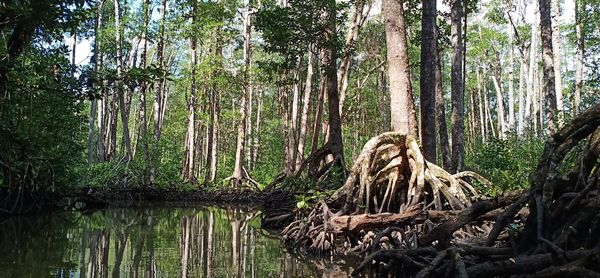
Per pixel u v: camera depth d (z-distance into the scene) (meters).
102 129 27.16
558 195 4.86
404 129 9.58
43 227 10.90
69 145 15.38
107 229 11.04
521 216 5.79
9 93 8.42
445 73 39.50
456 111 15.67
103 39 23.33
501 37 31.70
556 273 3.94
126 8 24.55
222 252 8.34
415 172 8.70
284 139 31.48
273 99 39.53
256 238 10.41
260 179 27.73
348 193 9.07
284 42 15.05
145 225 12.30
